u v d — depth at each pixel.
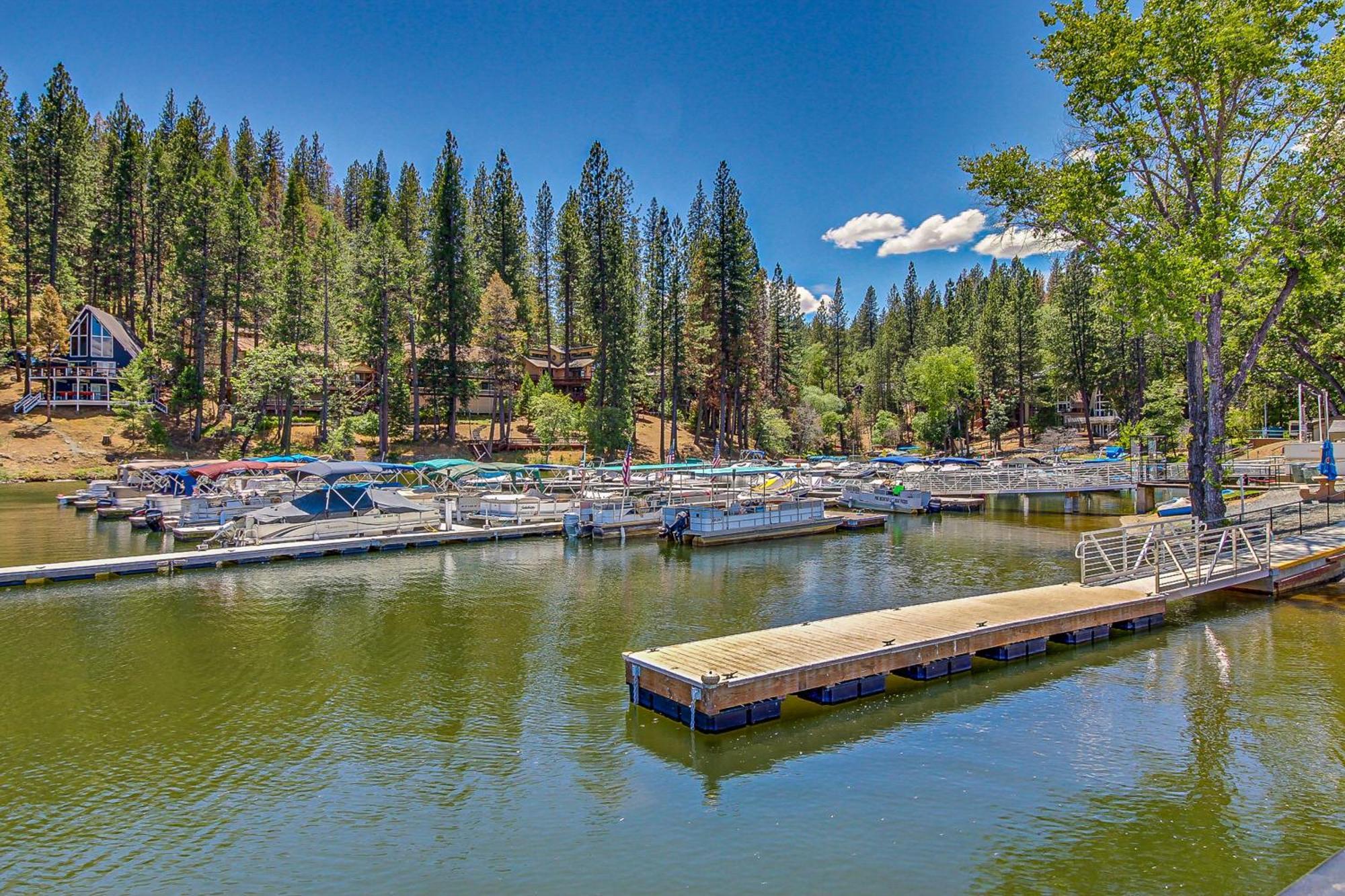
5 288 58.47
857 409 100.75
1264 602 18.16
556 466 42.38
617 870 7.53
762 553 27.42
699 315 63.34
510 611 18.25
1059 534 32.44
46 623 16.92
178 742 10.61
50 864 7.68
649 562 25.44
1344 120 21.39
